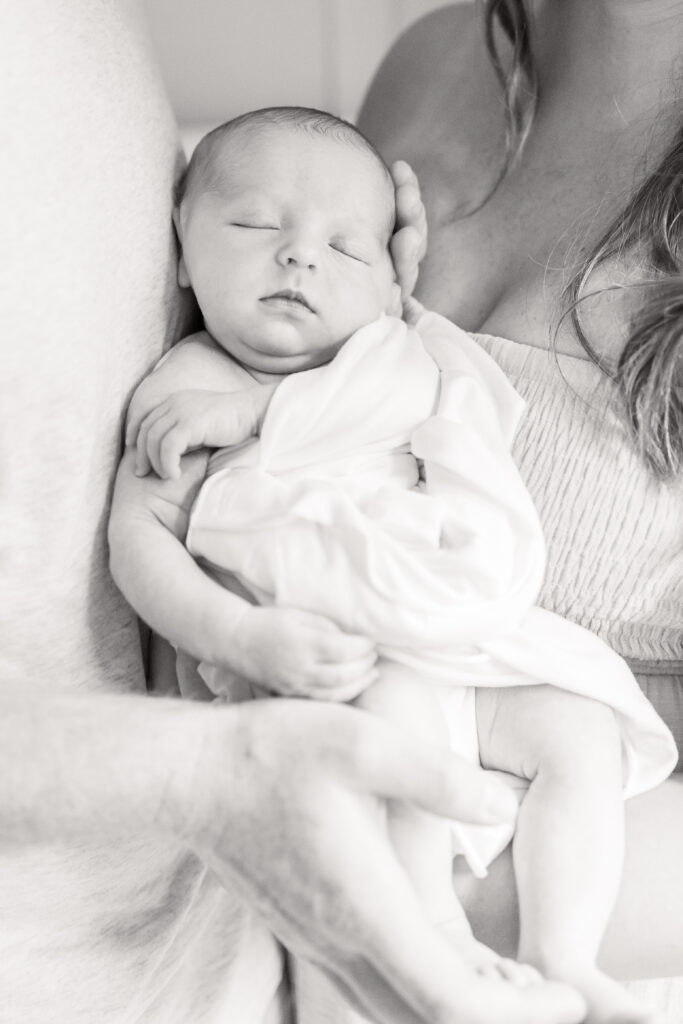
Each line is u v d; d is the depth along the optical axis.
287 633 0.71
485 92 1.17
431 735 0.76
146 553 0.76
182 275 0.91
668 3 1.01
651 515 0.92
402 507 0.80
